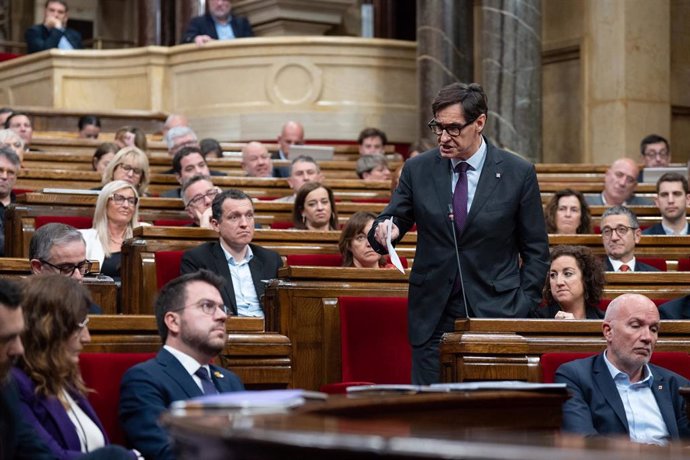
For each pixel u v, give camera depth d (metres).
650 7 21.91
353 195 16.19
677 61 22.34
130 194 11.76
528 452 3.75
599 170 18.89
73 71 25.44
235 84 24.28
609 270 12.18
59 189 12.59
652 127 21.86
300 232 12.07
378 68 24.20
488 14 21.78
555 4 22.89
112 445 6.31
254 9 26.52
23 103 26.33
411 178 8.60
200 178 13.07
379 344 9.66
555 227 13.45
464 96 8.27
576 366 8.23
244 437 4.17
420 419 5.95
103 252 11.62
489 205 8.37
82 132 22.03
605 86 21.92
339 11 26.67
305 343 9.66
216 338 7.10
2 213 12.56
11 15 33.28
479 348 8.18
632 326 8.11
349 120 24.00
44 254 8.86
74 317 6.60
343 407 5.37
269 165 17.09
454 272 8.38
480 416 6.25
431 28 22.97
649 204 16.33
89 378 7.21
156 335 7.69
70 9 33.47
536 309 8.45
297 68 24.05
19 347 5.86
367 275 9.90
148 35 29.25
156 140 22.48
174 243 11.19
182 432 4.54
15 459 6.15
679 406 8.27
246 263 10.94
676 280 11.21
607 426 8.06
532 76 21.73
